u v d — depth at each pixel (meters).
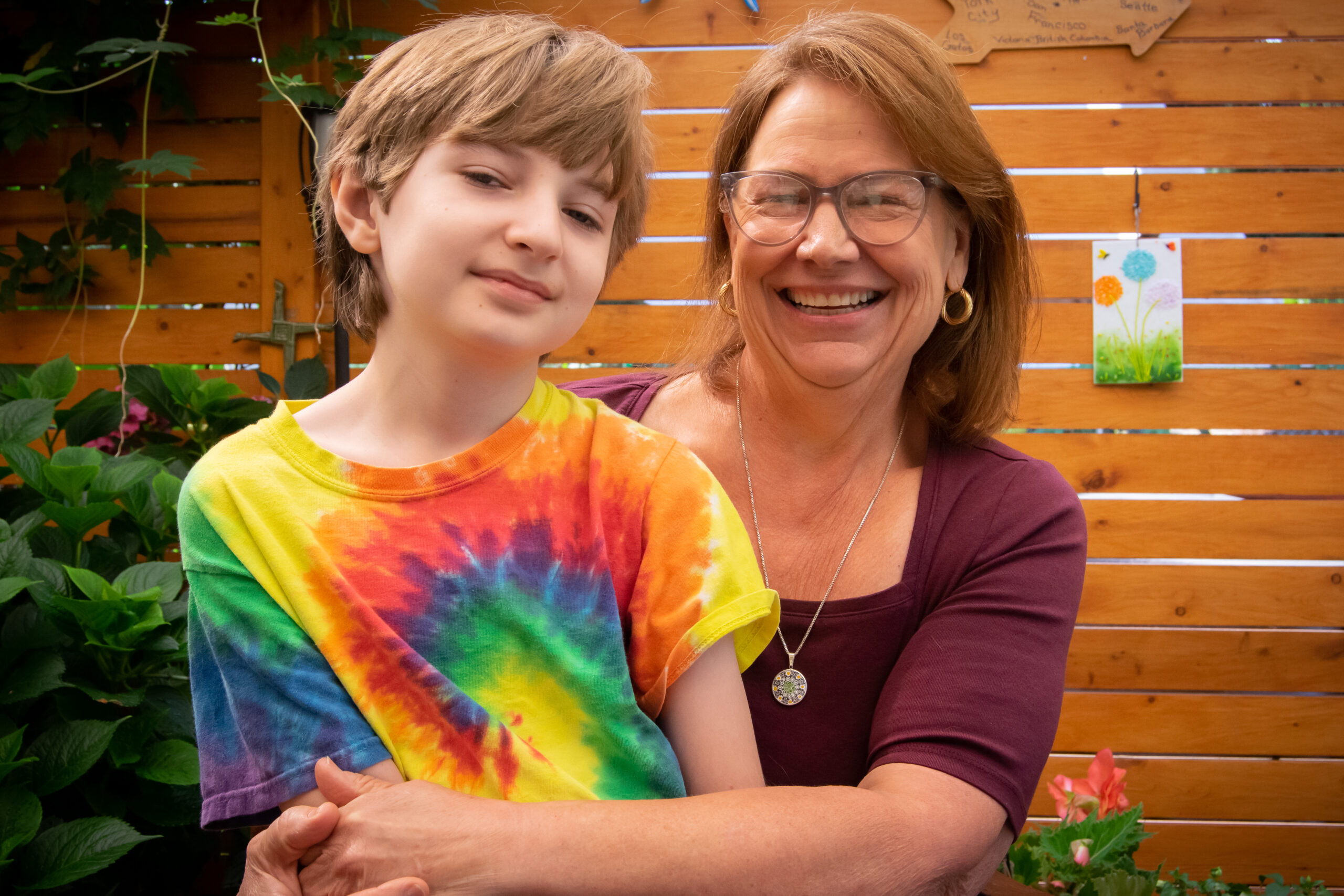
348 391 0.94
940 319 1.37
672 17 2.83
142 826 1.69
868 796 0.95
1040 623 1.16
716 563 0.92
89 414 2.24
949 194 1.25
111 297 2.91
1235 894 2.43
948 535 1.25
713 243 1.48
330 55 2.67
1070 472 2.86
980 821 1.00
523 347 0.82
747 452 1.39
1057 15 2.79
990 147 1.25
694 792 0.92
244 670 0.82
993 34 2.80
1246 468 2.83
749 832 0.85
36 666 1.52
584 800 0.83
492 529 0.87
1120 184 2.82
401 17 2.88
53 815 1.57
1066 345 2.85
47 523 1.92
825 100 1.21
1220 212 2.82
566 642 0.87
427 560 0.85
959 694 1.08
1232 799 2.83
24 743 1.61
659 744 0.89
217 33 2.86
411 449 0.89
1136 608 2.85
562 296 0.84
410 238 0.81
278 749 0.80
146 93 2.65
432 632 0.83
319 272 2.84
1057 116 2.82
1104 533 2.86
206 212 2.88
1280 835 2.82
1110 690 2.87
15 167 2.91
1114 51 2.81
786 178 1.21
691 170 2.85
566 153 0.83
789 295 1.26
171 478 1.87
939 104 1.19
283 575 0.82
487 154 0.81
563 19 2.85
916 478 1.33
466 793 0.81
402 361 0.88
